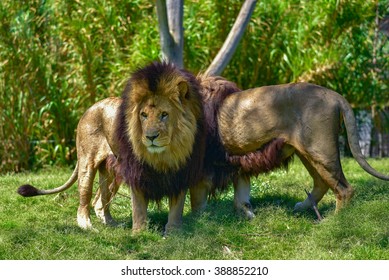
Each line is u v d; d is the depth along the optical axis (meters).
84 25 18.69
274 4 19.09
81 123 10.92
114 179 10.90
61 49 18.84
